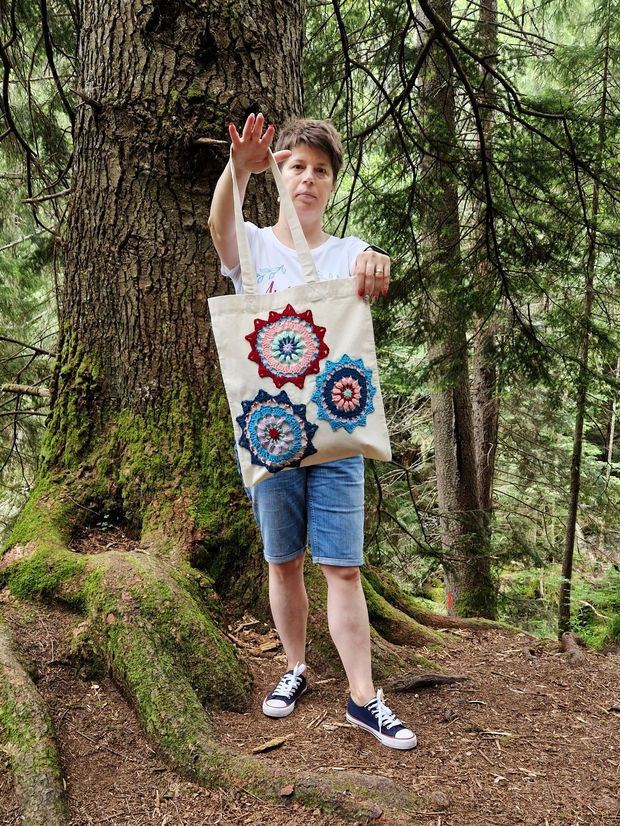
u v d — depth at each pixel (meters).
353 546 1.98
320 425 1.87
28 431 6.41
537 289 4.66
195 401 2.82
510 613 8.56
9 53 4.88
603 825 1.67
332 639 2.26
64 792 1.70
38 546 2.53
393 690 2.42
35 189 5.80
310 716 2.15
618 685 2.71
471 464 7.64
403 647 2.83
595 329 4.78
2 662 1.99
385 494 6.88
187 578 2.47
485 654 3.02
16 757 1.74
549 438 9.21
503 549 7.16
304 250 1.88
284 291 1.89
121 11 2.78
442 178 4.91
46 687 2.06
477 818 1.66
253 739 1.98
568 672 2.82
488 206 4.46
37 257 5.96
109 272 2.84
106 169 2.82
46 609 2.34
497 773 1.89
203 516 2.68
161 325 2.82
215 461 2.77
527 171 4.68
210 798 1.72
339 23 3.88
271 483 2.00
